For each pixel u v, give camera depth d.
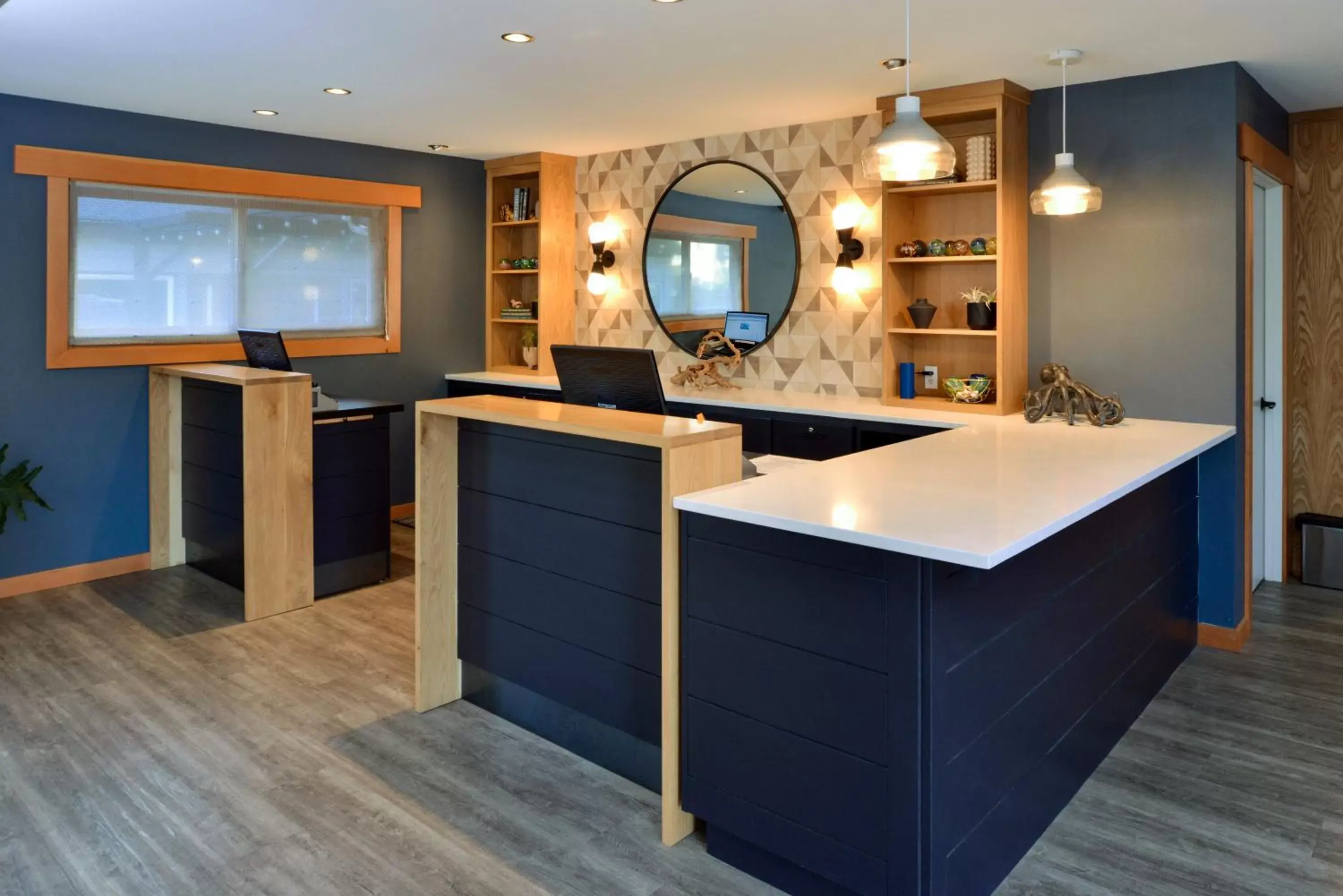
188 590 4.37
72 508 4.49
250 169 4.98
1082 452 2.96
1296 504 4.67
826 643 1.98
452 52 3.49
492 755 2.78
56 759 2.72
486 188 6.11
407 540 5.38
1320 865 2.24
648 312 5.63
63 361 4.40
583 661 2.70
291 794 2.54
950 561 1.72
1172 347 3.76
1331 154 4.39
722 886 2.15
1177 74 3.67
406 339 5.77
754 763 2.13
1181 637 3.53
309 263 5.31
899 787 1.89
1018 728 2.21
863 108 4.41
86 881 2.14
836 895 2.04
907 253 4.29
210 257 4.91
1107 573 2.74
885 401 4.39
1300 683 3.37
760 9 2.98
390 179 5.60
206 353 4.88
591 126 4.89
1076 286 3.98
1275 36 3.24
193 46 3.41
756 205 5.06
